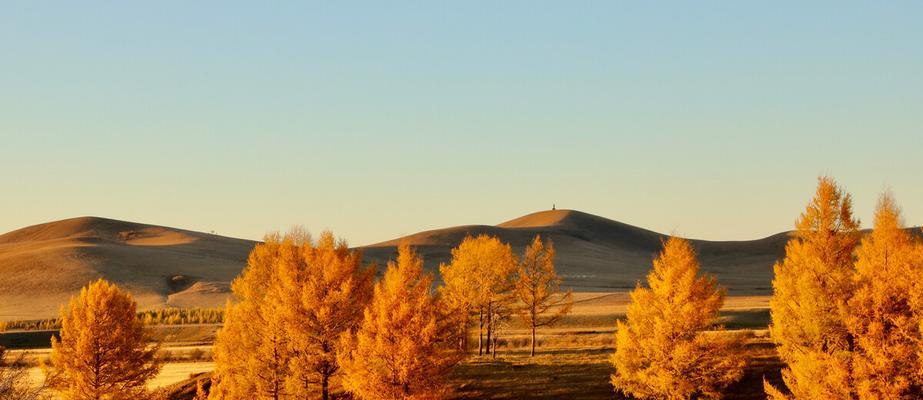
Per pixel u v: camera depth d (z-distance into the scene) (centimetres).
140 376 4775
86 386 4550
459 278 5825
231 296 14600
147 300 14138
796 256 4006
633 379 4141
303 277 4166
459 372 5216
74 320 4631
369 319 3772
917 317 3212
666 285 4091
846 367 3259
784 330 3762
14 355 4169
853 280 3506
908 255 3416
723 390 4456
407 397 3659
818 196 3906
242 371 4284
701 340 3991
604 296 12156
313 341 4038
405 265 3950
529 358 5703
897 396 3119
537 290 5931
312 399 4078
